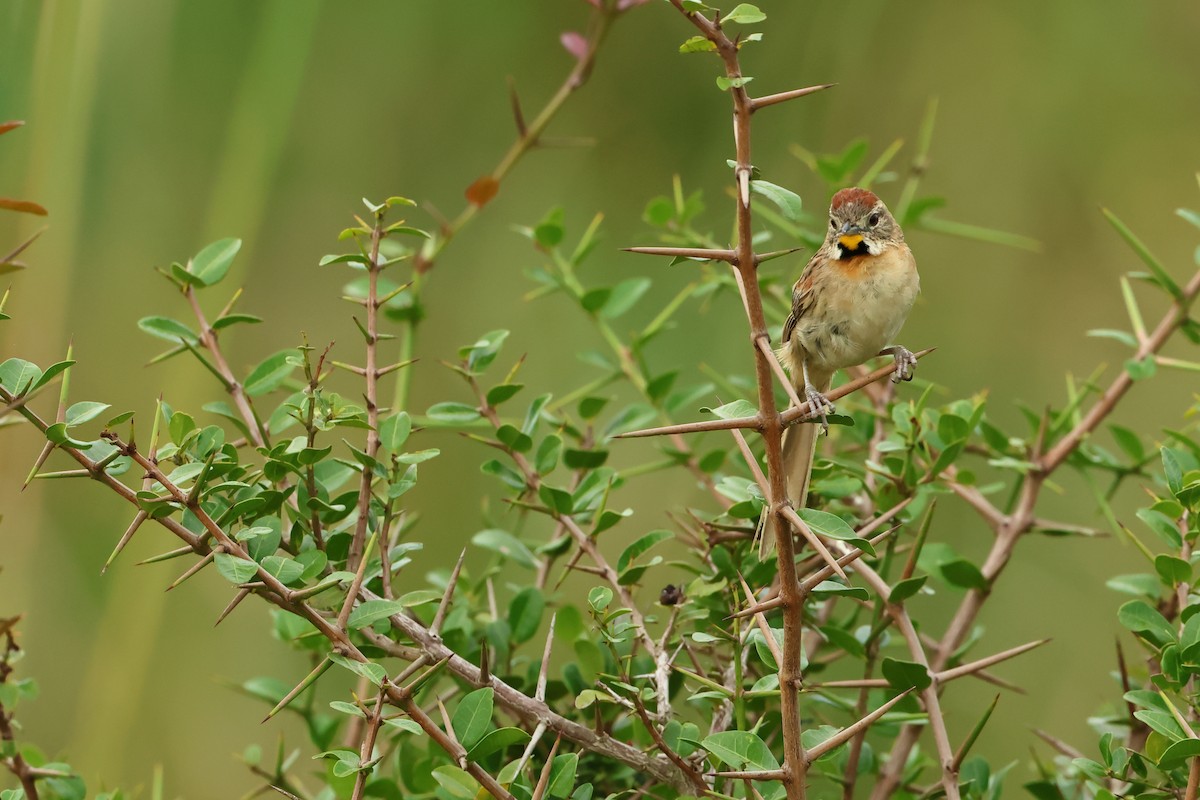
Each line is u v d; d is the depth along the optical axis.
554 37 14.65
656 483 11.85
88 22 9.55
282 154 14.05
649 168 14.35
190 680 10.95
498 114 14.58
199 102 13.00
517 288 14.17
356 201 14.17
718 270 9.84
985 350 14.36
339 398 5.93
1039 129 14.73
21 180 9.47
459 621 6.74
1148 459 7.61
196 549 5.18
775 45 14.25
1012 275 14.63
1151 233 14.48
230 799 10.54
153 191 12.55
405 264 14.12
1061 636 11.98
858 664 9.55
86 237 11.82
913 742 6.67
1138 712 5.22
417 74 14.49
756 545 6.64
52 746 10.61
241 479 5.60
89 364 11.89
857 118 14.80
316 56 14.30
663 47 14.43
